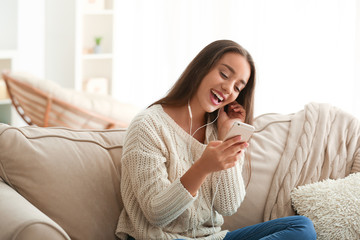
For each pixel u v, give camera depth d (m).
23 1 4.19
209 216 1.67
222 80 1.62
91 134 1.77
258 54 3.46
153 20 4.12
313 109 2.05
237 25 3.57
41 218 1.26
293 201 1.86
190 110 1.68
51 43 4.39
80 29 4.25
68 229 1.55
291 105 3.34
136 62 4.27
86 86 4.39
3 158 1.56
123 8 4.27
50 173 1.57
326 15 3.09
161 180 1.52
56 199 1.56
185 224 1.60
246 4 3.50
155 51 4.14
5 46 4.16
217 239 1.65
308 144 1.94
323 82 3.14
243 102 1.78
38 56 4.35
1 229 1.24
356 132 2.00
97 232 1.60
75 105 3.13
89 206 1.60
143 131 1.57
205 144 1.75
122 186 1.62
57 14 4.32
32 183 1.55
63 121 3.18
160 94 4.15
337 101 3.08
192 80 1.65
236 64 1.62
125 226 1.62
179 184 1.46
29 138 1.62
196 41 3.83
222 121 1.77
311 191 1.82
